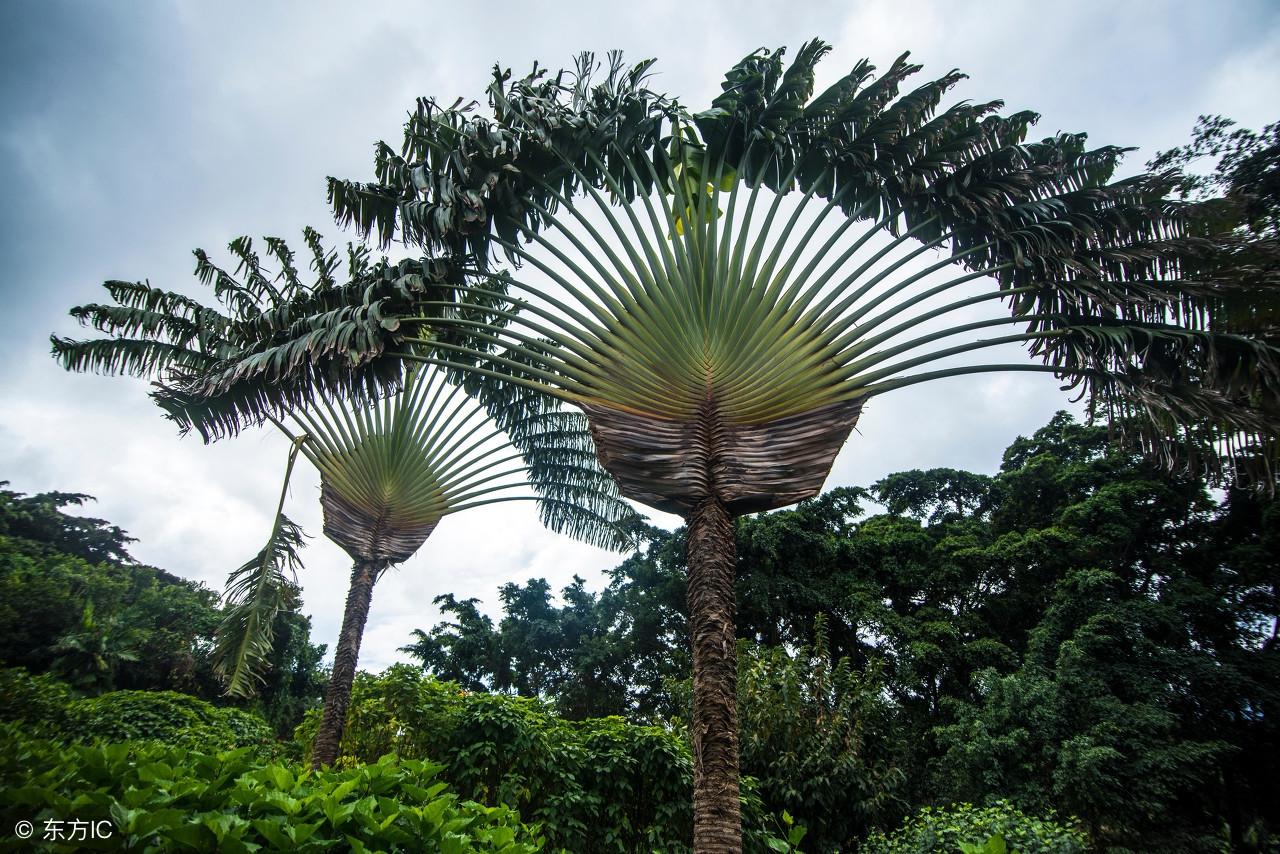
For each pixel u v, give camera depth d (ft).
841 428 17.38
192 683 63.57
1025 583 66.33
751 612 67.46
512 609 86.38
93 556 84.38
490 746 25.49
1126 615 51.42
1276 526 55.21
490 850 9.22
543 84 22.57
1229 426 18.61
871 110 22.49
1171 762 41.47
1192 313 19.45
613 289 19.27
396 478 28.86
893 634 63.82
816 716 40.73
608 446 17.70
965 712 49.78
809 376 17.87
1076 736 43.09
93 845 7.43
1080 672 47.75
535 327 20.01
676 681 51.75
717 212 20.13
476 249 23.30
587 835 26.94
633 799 28.94
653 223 19.81
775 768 38.45
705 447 17.58
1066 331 19.52
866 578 70.28
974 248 20.59
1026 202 21.47
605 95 22.18
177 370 26.27
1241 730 48.49
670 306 18.56
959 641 63.05
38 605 54.03
